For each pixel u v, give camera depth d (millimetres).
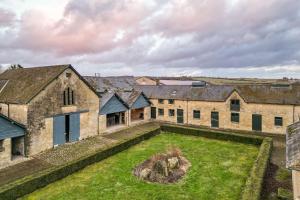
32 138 23312
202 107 37094
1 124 20641
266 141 25484
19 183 15766
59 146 26156
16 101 23453
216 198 15727
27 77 27391
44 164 21422
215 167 20766
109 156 23375
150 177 18562
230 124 34938
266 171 19031
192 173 19594
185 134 32312
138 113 42906
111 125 36531
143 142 28672
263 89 34219
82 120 29031
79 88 28359
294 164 13586
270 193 16250
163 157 21469
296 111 30344
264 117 32469
